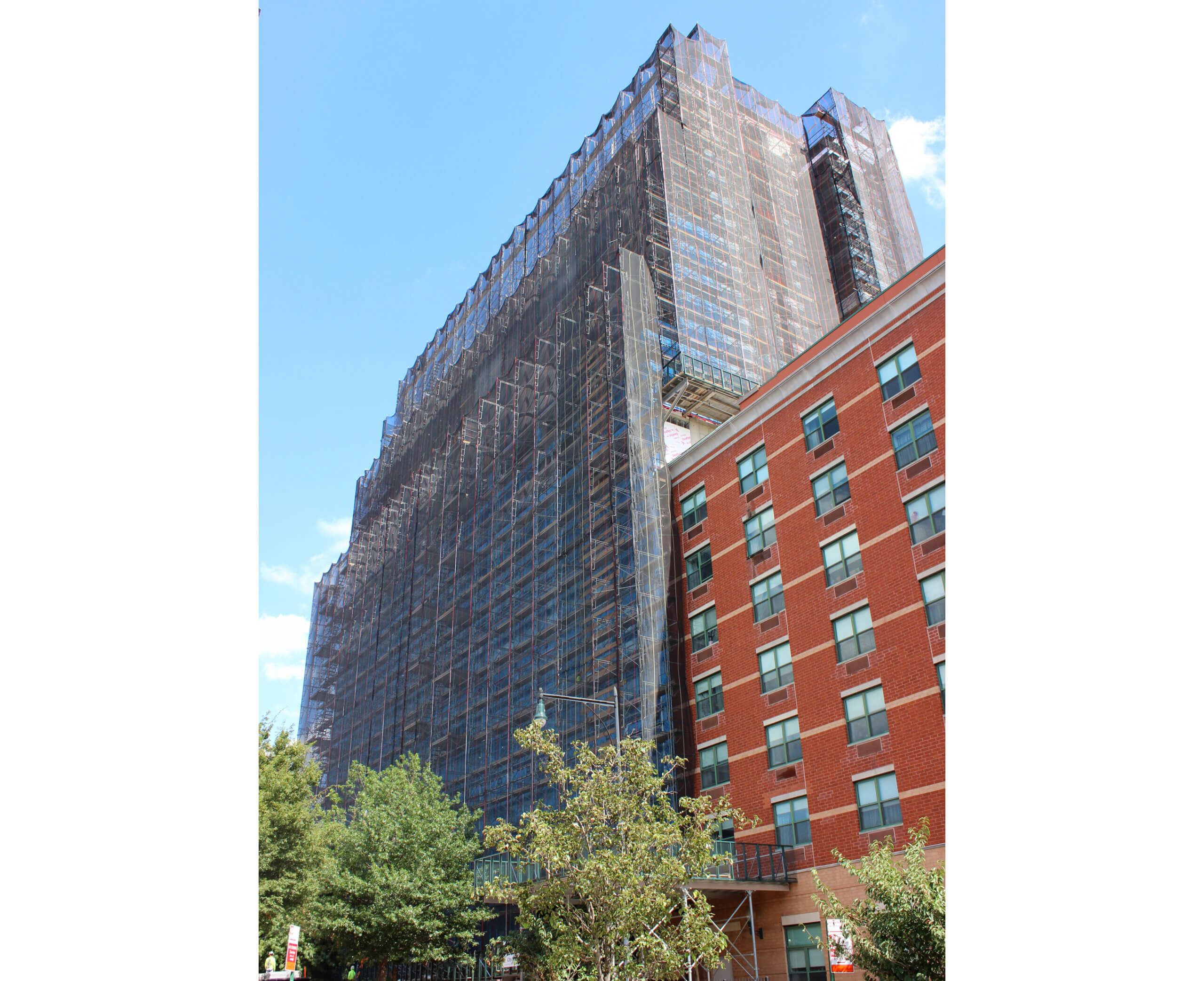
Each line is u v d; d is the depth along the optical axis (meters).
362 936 31.77
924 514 30.84
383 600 82.19
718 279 55.25
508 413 66.94
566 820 22.67
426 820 34.62
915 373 32.41
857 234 74.81
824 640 33.28
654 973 20.53
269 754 32.22
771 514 37.28
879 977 17.88
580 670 46.81
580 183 66.69
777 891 31.72
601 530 48.25
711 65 64.81
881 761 29.89
